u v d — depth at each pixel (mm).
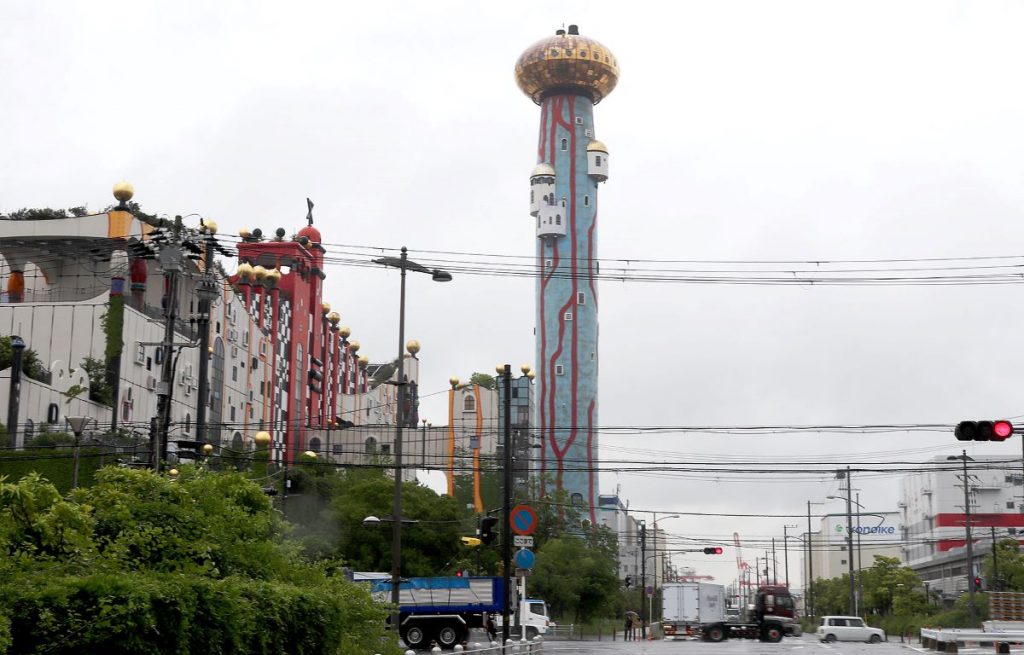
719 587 75625
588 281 163250
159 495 23250
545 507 100812
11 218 86375
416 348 131125
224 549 23062
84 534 19000
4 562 16797
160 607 17109
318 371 113062
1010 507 149500
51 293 83625
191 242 43750
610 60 167000
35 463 63250
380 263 44156
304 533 73812
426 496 80438
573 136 166875
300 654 21734
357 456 112562
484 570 82062
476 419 140125
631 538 191500
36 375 69625
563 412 159250
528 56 167000
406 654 33188
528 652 41750
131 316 75562
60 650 15961
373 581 52531
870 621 130000
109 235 81688
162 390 37844
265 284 99500
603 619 100188
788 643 69312
